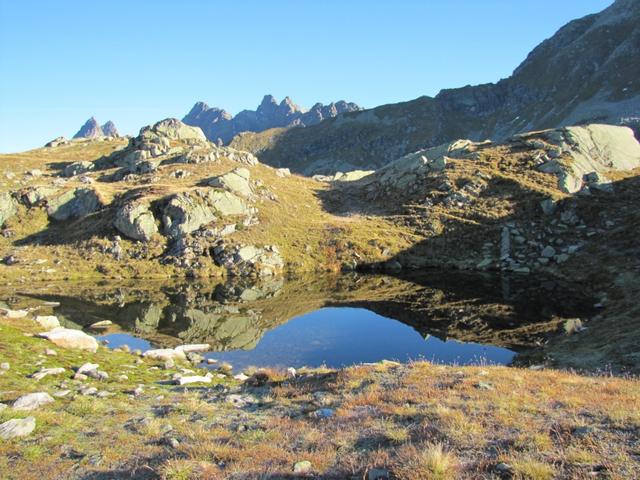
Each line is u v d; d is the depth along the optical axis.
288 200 85.56
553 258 54.31
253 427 12.37
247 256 62.25
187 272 60.19
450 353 27.48
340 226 72.12
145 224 66.75
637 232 51.88
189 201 68.75
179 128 123.81
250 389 17.47
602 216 60.00
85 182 93.88
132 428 12.65
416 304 41.41
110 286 53.94
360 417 12.06
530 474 7.63
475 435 9.84
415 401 12.88
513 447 8.98
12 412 12.90
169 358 25.77
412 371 16.75
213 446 10.74
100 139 168.75
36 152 143.50
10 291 50.69
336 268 61.78
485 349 27.92
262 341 31.73
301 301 44.91
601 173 73.19
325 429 11.55
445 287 48.34
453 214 70.69
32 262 62.41
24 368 18.28
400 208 78.62
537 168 75.88
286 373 19.70
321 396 14.73
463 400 12.55
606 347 22.52
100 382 18.06
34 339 22.86
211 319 38.88
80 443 11.55
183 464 9.56
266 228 69.81
